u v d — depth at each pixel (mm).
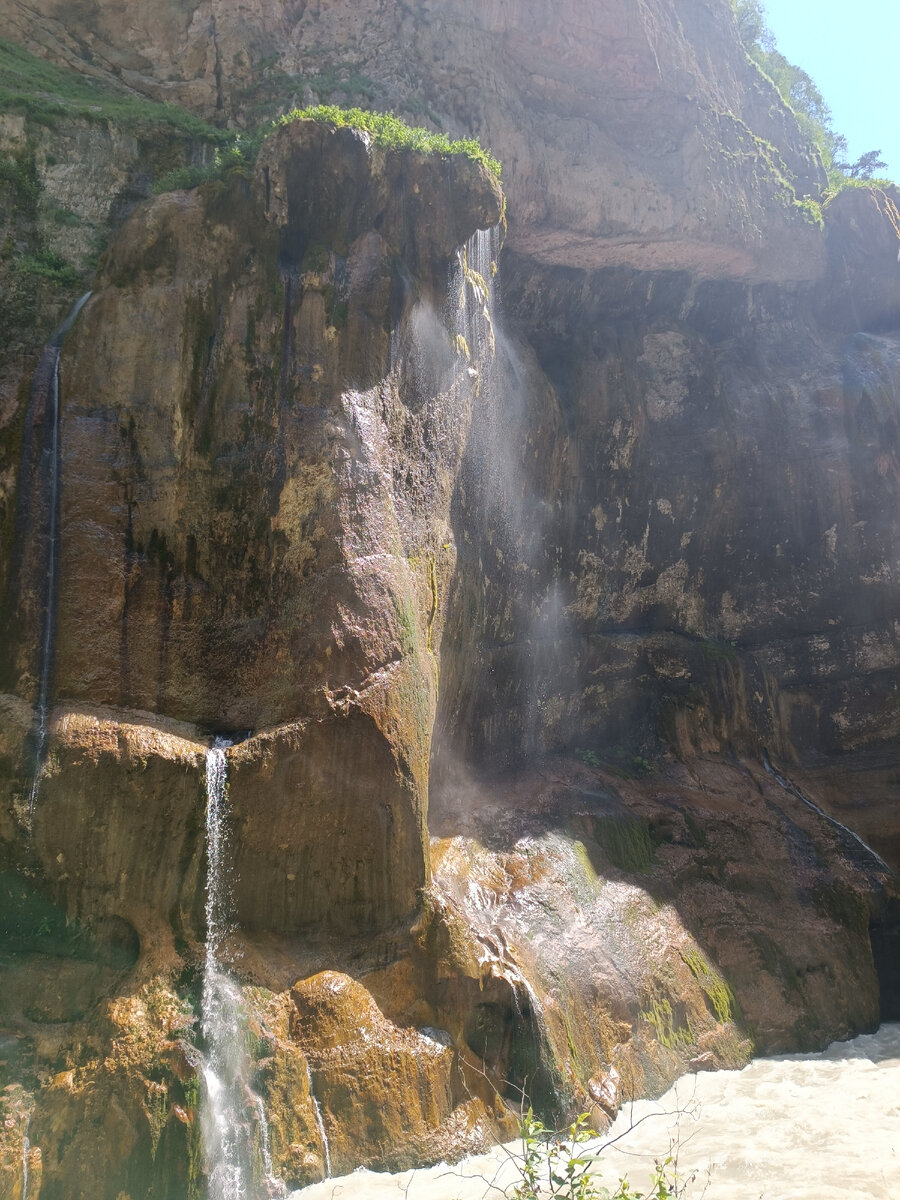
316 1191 7949
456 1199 7875
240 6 14203
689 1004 11289
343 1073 8492
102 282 10148
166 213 10102
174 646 9617
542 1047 9406
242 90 14148
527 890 11023
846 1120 9781
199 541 9828
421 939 9422
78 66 13961
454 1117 8852
